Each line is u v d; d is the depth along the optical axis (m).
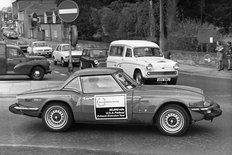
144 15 33.84
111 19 38.53
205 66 25.14
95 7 46.56
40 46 40.03
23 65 18.80
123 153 6.42
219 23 37.66
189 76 20.56
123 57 16.73
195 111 7.39
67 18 12.41
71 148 6.75
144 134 7.75
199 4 39.28
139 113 7.54
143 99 7.52
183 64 26.98
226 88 15.27
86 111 7.75
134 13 35.22
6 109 10.84
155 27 31.48
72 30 12.86
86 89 7.86
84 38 47.84
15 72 18.73
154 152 6.46
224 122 8.84
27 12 90.44
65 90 7.98
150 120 7.56
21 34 98.19
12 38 82.00
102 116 7.71
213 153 6.39
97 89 7.81
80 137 7.57
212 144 6.95
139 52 16.22
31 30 86.12
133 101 7.55
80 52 28.31
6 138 7.54
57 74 22.44
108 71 7.89
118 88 7.71
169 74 15.41
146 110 7.49
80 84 7.90
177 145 6.90
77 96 7.82
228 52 22.45
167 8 31.16
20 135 7.79
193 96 7.46
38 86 14.38
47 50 38.69
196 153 6.39
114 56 17.50
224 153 6.39
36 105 8.00
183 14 37.38
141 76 15.48
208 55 25.03
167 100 7.44
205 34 25.98
